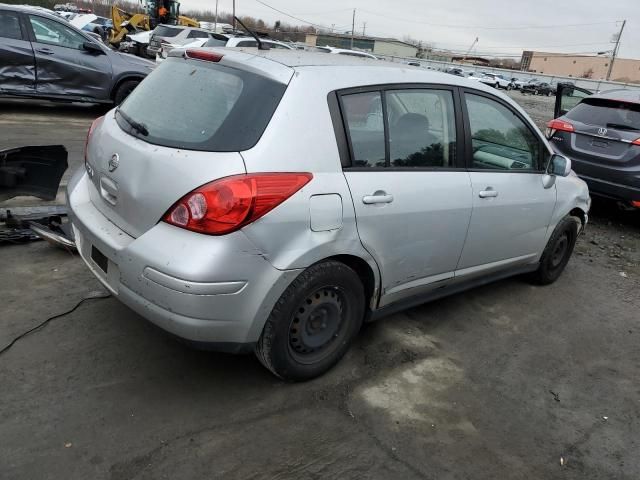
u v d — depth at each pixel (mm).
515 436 2889
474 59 95750
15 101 11133
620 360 3820
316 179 2688
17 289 3660
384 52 80625
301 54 3182
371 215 2924
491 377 3396
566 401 3262
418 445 2717
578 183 4797
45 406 2646
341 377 3172
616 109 6855
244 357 3234
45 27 9328
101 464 2357
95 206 3061
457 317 4121
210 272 2395
